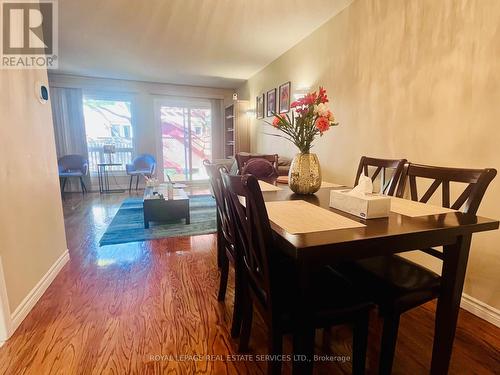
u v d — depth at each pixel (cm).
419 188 188
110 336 139
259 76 486
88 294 178
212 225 324
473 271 160
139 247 257
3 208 142
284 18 283
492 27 144
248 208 92
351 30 251
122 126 586
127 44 361
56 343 134
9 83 153
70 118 533
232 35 329
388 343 105
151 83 584
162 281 195
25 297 159
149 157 575
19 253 155
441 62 171
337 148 277
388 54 210
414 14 187
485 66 148
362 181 112
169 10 269
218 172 136
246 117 539
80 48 375
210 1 253
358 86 244
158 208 315
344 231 88
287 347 135
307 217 104
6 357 125
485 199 152
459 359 125
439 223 97
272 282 92
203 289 185
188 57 411
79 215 372
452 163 167
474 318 156
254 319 157
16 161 157
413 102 191
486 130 149
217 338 139
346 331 147
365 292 111
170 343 135
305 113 141
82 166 515
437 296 108
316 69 312
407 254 198
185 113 636
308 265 81
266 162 257
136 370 119
